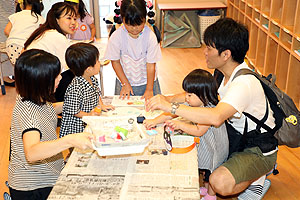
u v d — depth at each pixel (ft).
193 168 5.22
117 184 4.83
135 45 8.73
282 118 6.64
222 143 6.68
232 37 6.00
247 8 15.76
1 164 9.12
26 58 5.25
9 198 6.70
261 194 7.09
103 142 4.75
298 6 10.34
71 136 4.95
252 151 6.69
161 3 19.71
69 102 7.08
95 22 20.17
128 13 7.61
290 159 9.21
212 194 6.93
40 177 5.90
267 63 13.29
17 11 12.44
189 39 19.04
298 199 7.76
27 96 5.39
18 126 5.54
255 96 6.18
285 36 11.84
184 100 7.46
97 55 7.18
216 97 6.52
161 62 16.80
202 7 18.61
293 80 11.45
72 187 4.76
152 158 5.47
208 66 6.52
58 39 9.12
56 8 9.18
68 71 9.68
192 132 6.26
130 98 7.84
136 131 5.25
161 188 4.75
